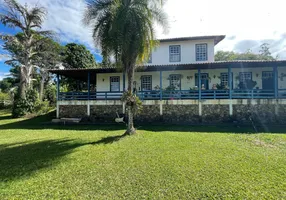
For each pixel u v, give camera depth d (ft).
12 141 25.68
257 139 24.48
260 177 12.85
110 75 55.01
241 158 16.90
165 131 31.65
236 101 40.22
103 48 27.89
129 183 12.32
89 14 27.45
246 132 29.63
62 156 18.38
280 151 19.06
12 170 14.88
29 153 19.65
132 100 28.37
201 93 42.75
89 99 47.52
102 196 10.74
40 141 25.46
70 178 13.23
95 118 46.55
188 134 28.48
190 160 16.58
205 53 53.31
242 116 39.93
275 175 13.15
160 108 43.34
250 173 13.55
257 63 39.75
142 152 19.27
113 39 26.02
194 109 41.98
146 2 26.81
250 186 11.59
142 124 40.70
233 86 49.29
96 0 27.17
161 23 28.48
